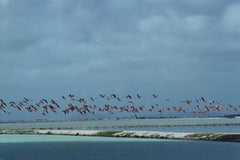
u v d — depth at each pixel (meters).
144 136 125.75
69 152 93.50
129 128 174.25
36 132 155.25
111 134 135.12
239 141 101.69
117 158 82.06
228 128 165.62
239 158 75.94
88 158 83.06
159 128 171.38
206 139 108.56
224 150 86.94
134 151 92.12
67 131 148.75
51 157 85.38
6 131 161.00
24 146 107.94
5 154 91.00
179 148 94.31
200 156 79.75
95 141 119.19
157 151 90.75
